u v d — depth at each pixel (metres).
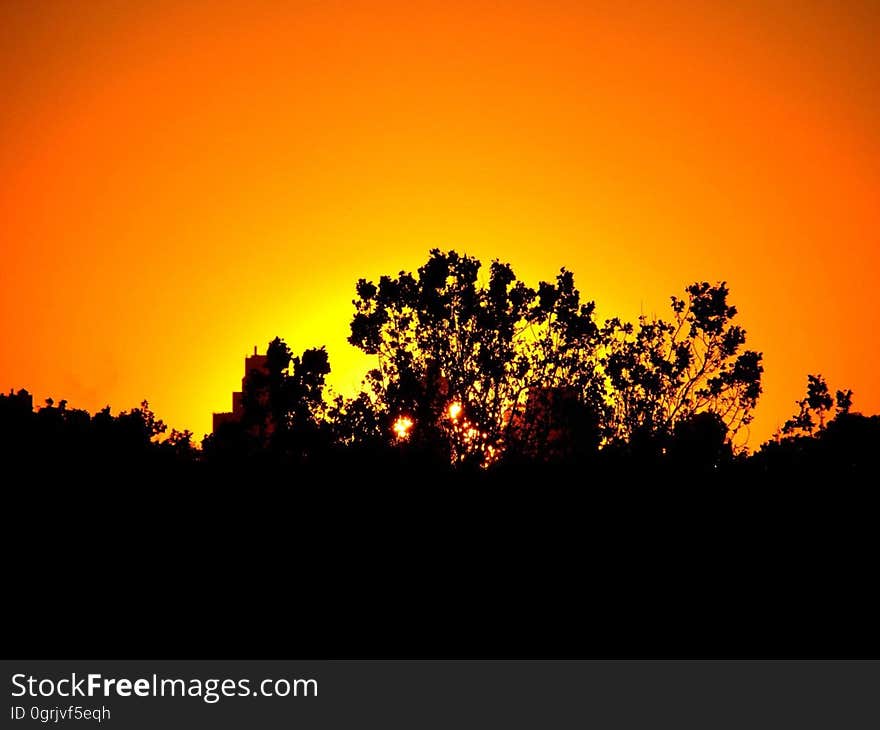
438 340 66.06
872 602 48.84
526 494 59.62
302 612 48.38
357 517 59.12
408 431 64.50
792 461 65.06
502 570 53.09
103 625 46.47
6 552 56.72
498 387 65.19
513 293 66.56
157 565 55.03
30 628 45.62
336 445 64.50
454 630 45.97
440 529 57.28
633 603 49.09
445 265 66.62
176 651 42.84
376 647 43.94
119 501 63.72
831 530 57.03
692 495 60.34
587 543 55.91
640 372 66.50
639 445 62.84
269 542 57.59
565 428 63.50
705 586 50.94
